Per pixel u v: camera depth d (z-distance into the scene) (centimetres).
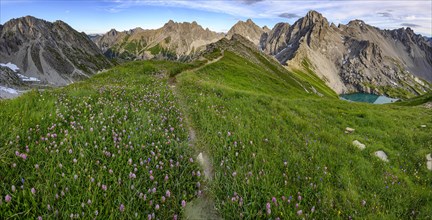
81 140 799
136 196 629
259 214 640
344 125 2098
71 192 591
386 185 1020
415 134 2095
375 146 1536
